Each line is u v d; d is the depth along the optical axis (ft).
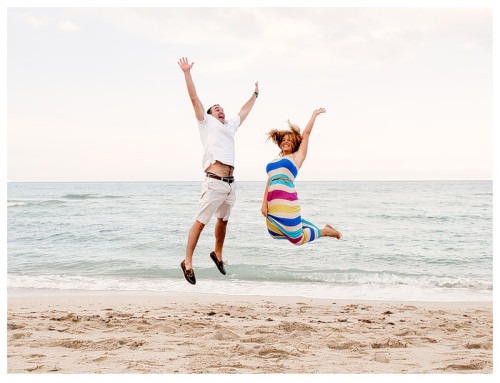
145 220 77.00
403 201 117.70
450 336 19.01
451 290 33.60
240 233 63.16
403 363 14.76
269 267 41.86
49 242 55.62
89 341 16.63
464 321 22.44
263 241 57.16
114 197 141.69
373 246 54.44
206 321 21.09
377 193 160.35
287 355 15.46
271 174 15.08
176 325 19.94
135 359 14.65
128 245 53.62
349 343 17.03
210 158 15.25
